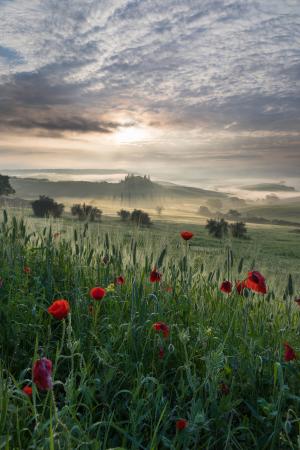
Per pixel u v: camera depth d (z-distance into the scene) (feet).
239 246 17.78
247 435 10.35
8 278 16.21
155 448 8.84
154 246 18.24
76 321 13.65
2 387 8.73
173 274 17.43
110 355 11.61
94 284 17.20
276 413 10.19
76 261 17.92
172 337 13.60
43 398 10.75
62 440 8.04
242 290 15.47
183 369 11.93
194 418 9.34
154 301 15.39
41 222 20.51
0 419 8.31
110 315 14.43
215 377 10.27
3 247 18.07
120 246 18.62
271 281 17.40
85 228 19.27
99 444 8.12
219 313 15.85
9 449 7.96
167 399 11.39
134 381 11.02
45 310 13.55
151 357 12.82
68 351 12.55
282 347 13.08
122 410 10.74
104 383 10.68
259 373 12.35
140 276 17.33
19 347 12.84
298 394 12.06
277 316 16.71
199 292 17.79
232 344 13.71
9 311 13.41
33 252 19.48
